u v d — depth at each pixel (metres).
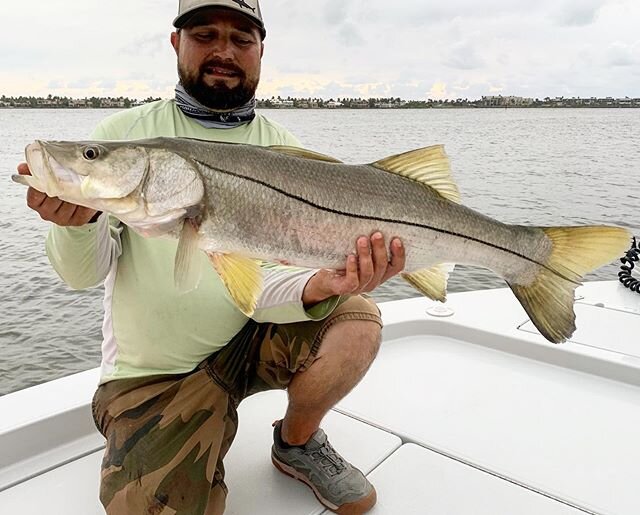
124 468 0.96
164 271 1.03
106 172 0.88
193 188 0.93
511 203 7.79
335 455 1.10
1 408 1.24
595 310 1.82
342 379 1.06
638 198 8.20
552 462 1.21
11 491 1.11
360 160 12.88
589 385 1.51
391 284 4.29
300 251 0.97
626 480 1.15
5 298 4.02
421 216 1.01
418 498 1.10
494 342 1.70
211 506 0.98
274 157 0.97
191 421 1.00
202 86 1.15
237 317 1.06
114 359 1.08
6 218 6.61
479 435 1.30
